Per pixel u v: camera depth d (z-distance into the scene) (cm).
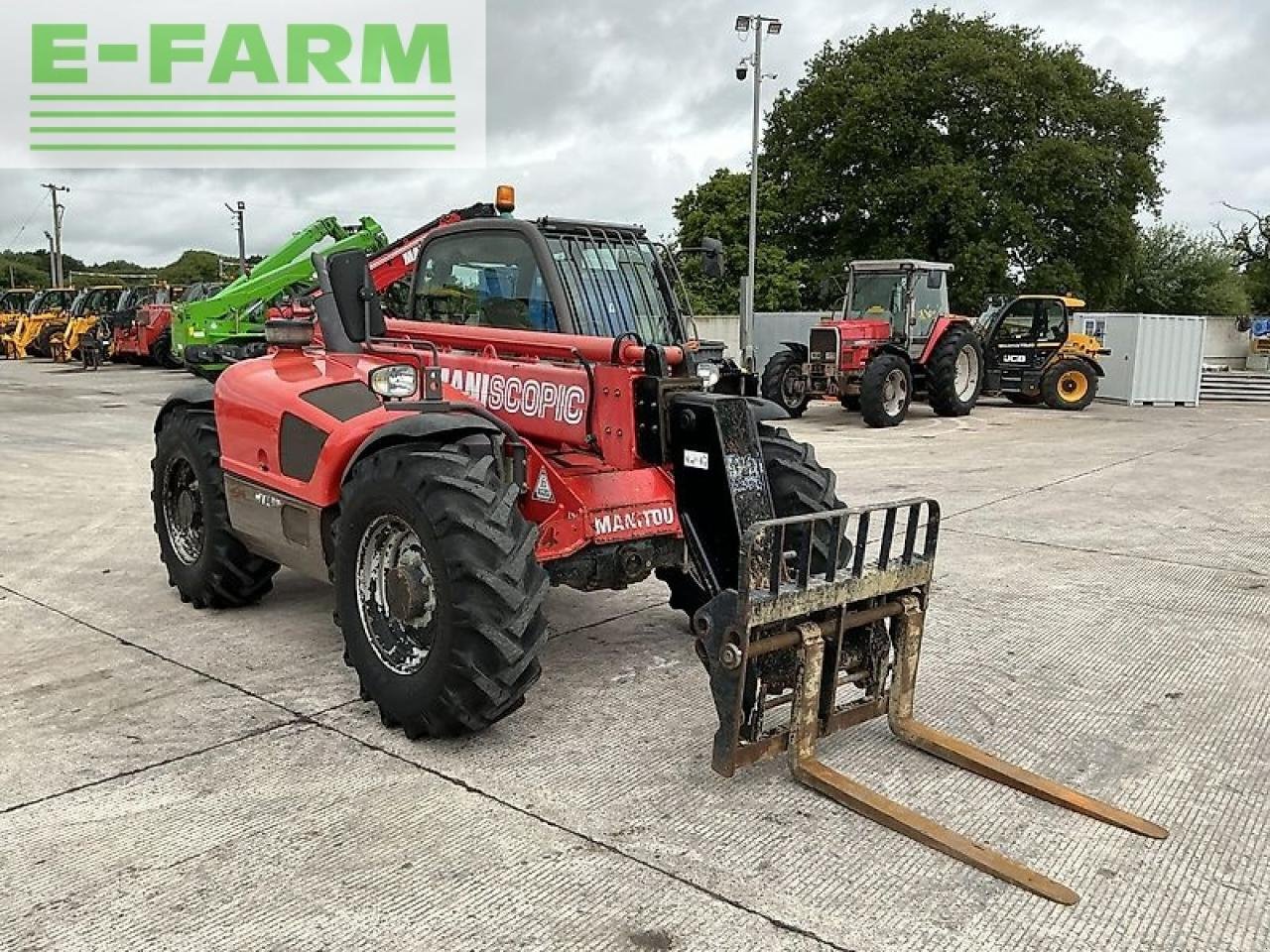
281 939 258
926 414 1641
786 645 335
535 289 447
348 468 397
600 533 401
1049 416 1620
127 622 510
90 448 1122
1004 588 587
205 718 392
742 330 2034
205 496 504
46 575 598
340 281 447
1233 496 891
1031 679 445
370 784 339
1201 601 566
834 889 284
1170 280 4353
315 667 446
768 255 2823
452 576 345
